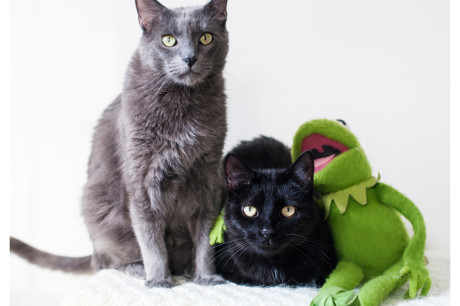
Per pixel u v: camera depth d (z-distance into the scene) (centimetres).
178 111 160
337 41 237
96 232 182
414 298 143
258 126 241
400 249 153
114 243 179
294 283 156
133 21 238
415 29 234
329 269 155
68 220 243
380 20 234
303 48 237
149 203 163
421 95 236
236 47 237
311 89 239
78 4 240
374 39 236
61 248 243
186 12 160
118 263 183
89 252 242
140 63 166
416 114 237
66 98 243
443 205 238
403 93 237
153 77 159
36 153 244
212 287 157
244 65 237
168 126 160
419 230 149
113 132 177
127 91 165
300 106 240
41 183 244
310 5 235
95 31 240
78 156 243
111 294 152
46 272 221
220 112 169
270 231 144
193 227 176
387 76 237
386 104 238
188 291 153
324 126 159
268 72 238
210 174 169
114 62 240
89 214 183
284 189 151
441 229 239
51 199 244
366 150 240
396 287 148
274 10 235
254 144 204
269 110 240
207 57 160
